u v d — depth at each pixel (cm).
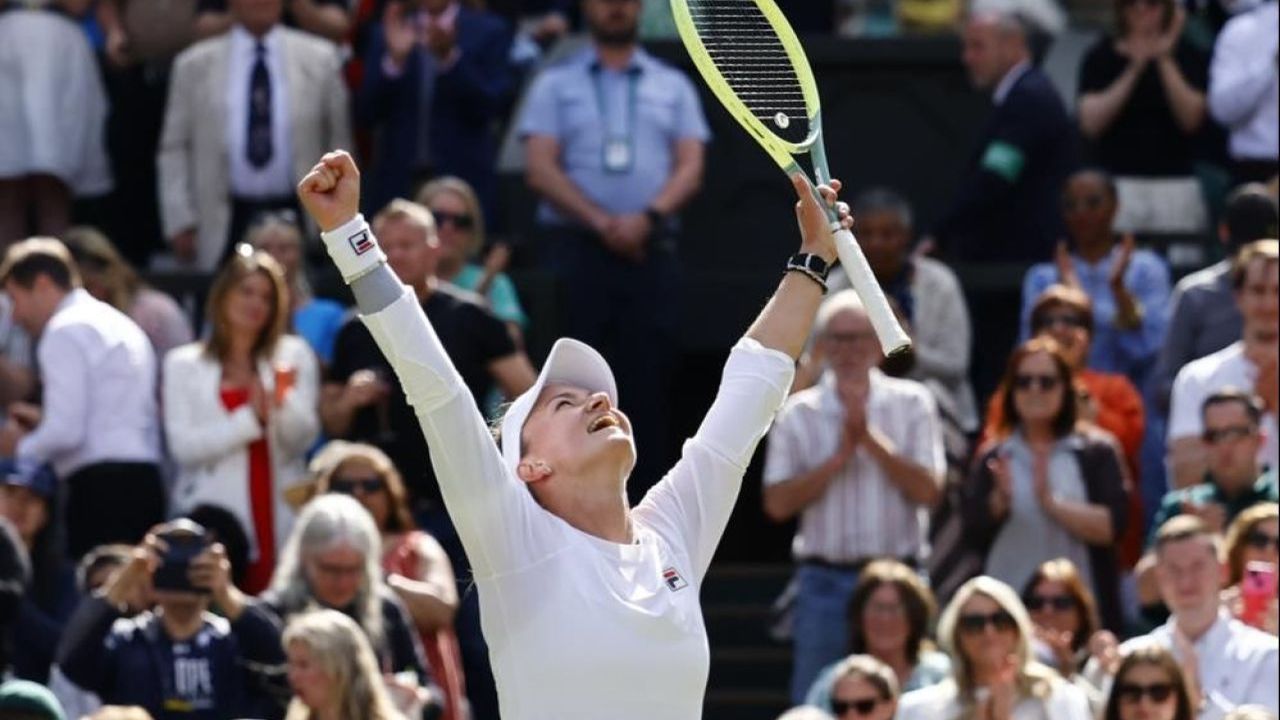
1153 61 4141
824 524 3275
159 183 4147
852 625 2959
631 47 3981
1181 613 2653
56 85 4247
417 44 4056
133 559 2756
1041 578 2897
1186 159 4169
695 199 4444
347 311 3672
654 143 3959
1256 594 2662
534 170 3938
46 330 3306
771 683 3747
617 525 1616
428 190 3641
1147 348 3728
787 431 3291
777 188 4438
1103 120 4159
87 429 3297
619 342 3925
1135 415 3475
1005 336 3997
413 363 1570
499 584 1579
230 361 3244
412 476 3266
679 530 1661
